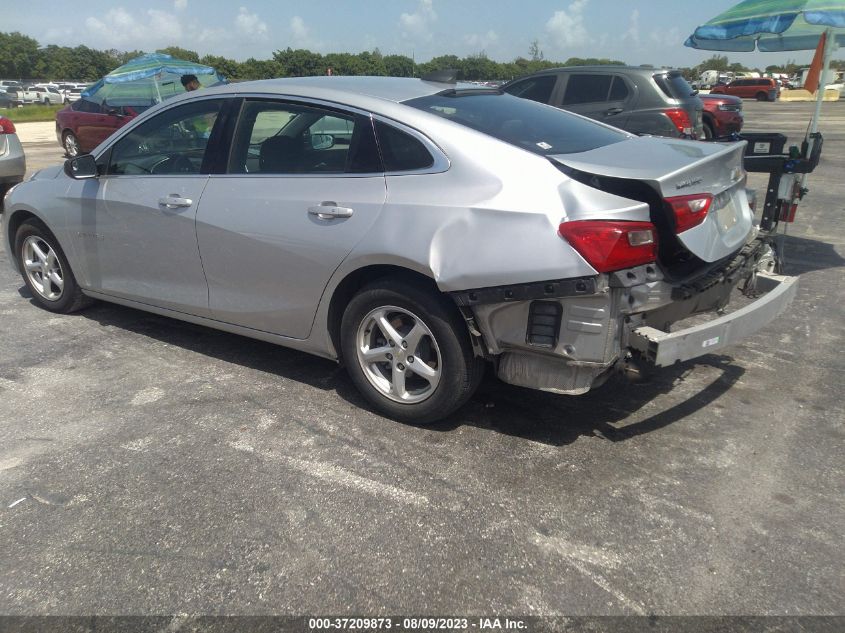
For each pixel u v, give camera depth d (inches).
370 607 89.7
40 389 151.4
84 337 181.5
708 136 569.6
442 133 124.0
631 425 134.8
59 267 193.6
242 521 106.3
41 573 95.9
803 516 107.0
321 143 137.0
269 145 143.8
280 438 130.4
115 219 166.9
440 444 128.0
